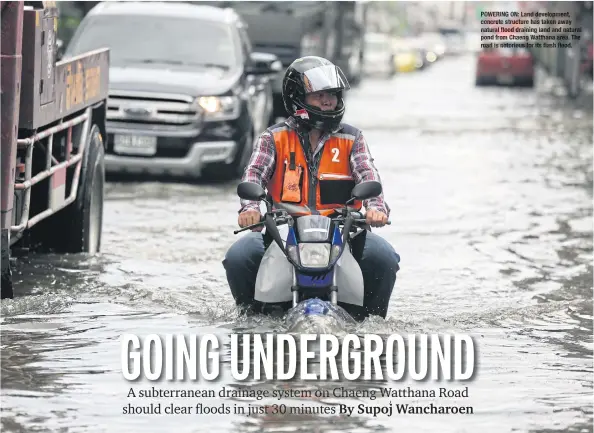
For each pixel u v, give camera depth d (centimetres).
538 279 933
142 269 934
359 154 713
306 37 2412
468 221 1251
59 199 916
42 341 676
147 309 772
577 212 1331
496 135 2403
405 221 1244
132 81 1545
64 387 579
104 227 1166
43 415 531
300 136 711
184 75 1587
